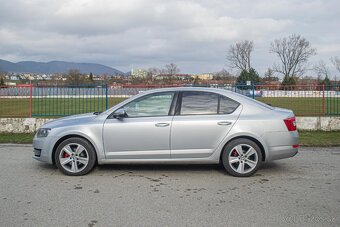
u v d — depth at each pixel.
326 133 12.44
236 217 4.52
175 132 6.44
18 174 6.71
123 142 6.49
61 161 6.59
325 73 68.88
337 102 14.50
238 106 6.60
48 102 14.96
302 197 5.34
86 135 6.50
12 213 4.65
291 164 7.59
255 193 5.55
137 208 4.86
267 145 6.46
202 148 6.48
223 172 6.85
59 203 5.06
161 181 6.24
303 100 14.82
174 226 4.23
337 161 7.93
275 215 4.59
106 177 6.48
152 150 6.49
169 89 6.73
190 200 5.21
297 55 74.56
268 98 14.55
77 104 14.81
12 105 17.94
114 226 4.23
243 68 74.25
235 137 6.46
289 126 6.57
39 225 4.26
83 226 4.23
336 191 5.65
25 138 11.34
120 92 14.14
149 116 6.55
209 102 6.61
